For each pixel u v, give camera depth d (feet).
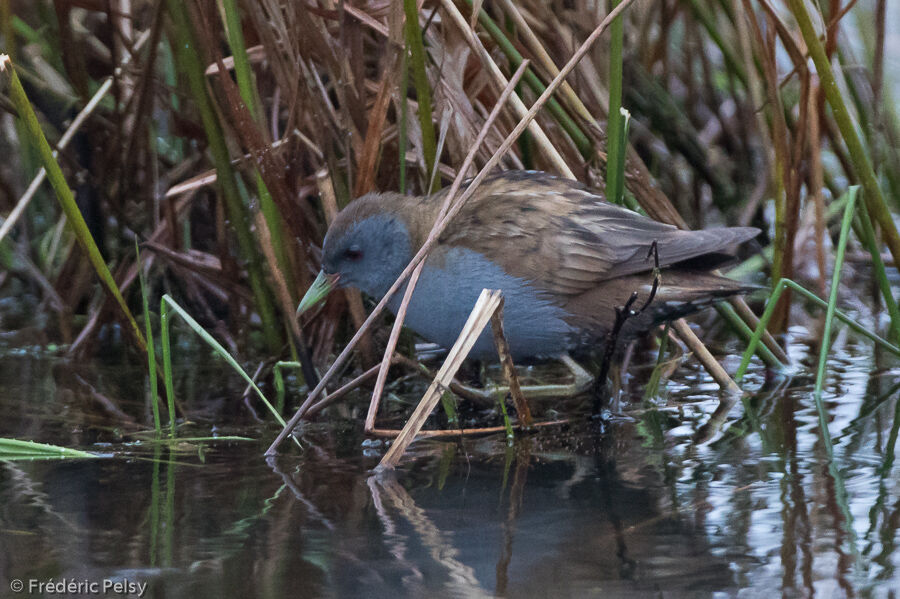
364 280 23.59
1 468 17.46
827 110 29.55
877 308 29.91
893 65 40.34
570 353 22.77
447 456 18.17
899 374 23.77
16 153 34.83
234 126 25.25
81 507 15.17
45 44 32.55
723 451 17.83
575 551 13.02
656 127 33.88
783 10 33.12
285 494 15.79
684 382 23.86
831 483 15.66
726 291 21.09
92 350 27.84
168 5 23.21
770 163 28.40
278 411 22.26
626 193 25.11
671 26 36.29
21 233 33.81
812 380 23.52
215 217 31.76
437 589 11.85
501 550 13.10
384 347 25.50
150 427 20.77
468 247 21.43
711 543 13.21
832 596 11.43
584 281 21.22
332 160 25.03
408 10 21.70
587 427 20.16
